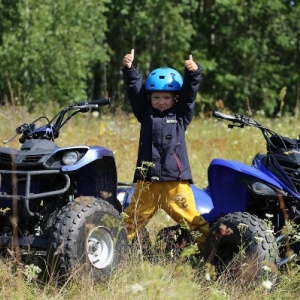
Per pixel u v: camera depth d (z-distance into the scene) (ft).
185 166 31.58
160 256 30.07
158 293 24.53
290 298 26.40
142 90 32.35
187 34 145.59
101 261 27.76
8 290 25.94
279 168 28.89
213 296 25.46
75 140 61.52
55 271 26.66
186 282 26.20
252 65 158.61
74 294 26.00
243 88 158.20
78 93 114.42
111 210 28.22
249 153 59.16
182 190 31.35
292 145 29.94
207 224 31.01
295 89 164.86
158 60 148.05
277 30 160.56
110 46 149.28
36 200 28.66
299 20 161.27
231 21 158.40
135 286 22.34
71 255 26.53
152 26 143.13
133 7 146.30
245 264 26.89
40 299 25.36
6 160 28.68
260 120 80.74
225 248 28.68
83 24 117.50
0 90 108.27
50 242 26.73
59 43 111.55
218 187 30.12
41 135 30.40
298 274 27.37
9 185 28.89
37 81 110.52
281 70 161.68
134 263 28.45
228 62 159.43
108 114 79.56
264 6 156.04
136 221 30.58
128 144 57.82
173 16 144.15
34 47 108.47
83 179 30.68
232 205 30.35
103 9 122.83
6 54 107.86
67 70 112.27
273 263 26.89
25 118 71.82
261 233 27.22
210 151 59.52
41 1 110.11
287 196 28.27
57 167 27.89
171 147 31.32
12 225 28.43
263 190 28.17
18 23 108.68
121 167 51.29
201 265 28.81
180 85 31.91
